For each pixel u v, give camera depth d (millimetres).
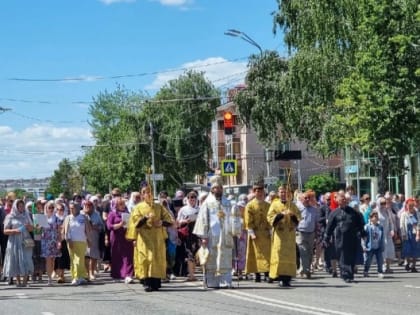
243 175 77938
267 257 18234
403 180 48094
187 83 71750
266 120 41656
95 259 20734
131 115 71688
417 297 14977
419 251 22500
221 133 79875
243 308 13195
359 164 51562
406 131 25312
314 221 20016
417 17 24859
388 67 25047
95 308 13844
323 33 34188
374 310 12781
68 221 19469
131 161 71688
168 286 18047
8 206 20969
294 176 67062
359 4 26375
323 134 33094
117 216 19859
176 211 22547
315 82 34281
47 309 13898
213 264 17297
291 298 14812
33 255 20547
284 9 38312
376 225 20469
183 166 71375
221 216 17281
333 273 20422
